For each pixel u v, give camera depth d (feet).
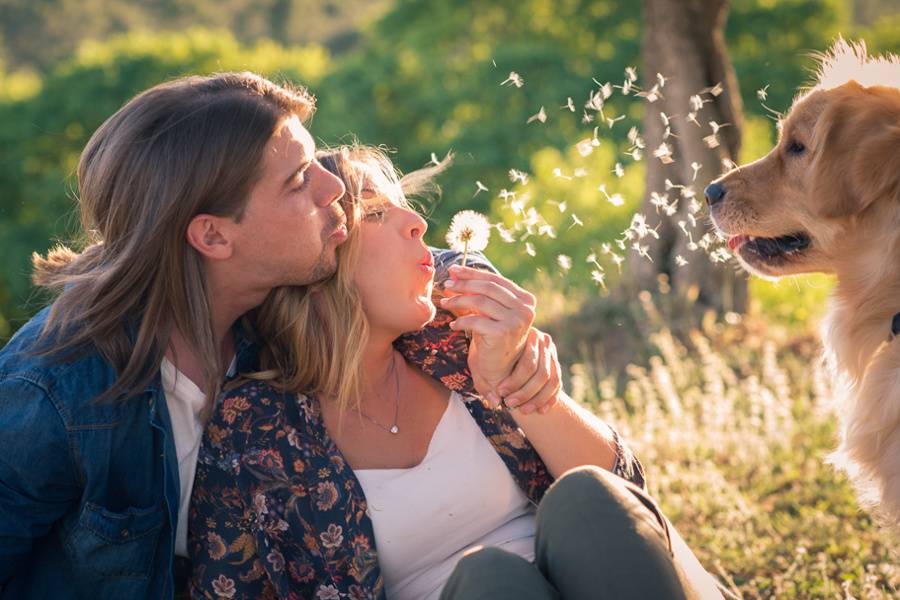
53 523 7.04
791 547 11.51
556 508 6.17
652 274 24.64
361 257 7.34
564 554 6.00
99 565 6.93
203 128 6.83
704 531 12.09
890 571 10.39
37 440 6.61
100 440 6.72
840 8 78.48
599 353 23.02
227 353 7.54
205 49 73.77
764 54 75.10
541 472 7.80
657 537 5.96
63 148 69.31
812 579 10.73
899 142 8.91
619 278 25.40
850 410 9.62
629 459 7.92
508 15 86.28
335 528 7.09
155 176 6.82
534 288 29.35
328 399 7.47
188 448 7.16
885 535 10.89
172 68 71.67
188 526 7.25
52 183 66.39
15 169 68.03
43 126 68.95
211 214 6.85
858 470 9.59
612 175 39.86
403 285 7.39
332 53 186.09
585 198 38.40
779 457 14.55
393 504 7.30
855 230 9.42
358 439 7.52
